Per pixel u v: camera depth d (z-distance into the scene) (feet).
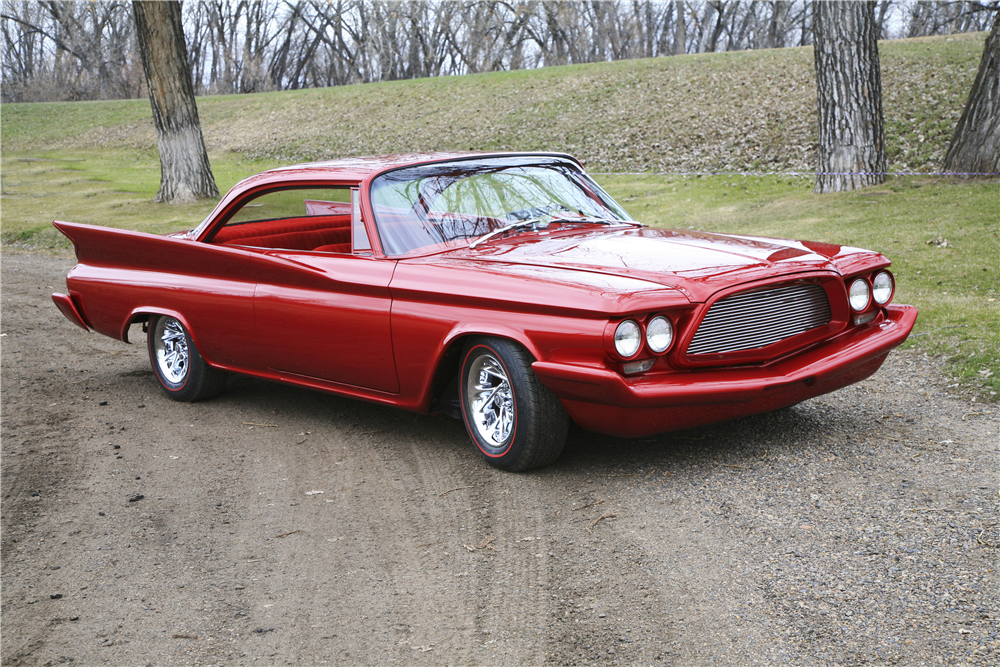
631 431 11.73
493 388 12.95
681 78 82.69
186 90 58.39
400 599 9.34
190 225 48.85
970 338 17.71
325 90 117.29
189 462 14.26
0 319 27.68
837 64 39.91
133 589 9.94
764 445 13.21
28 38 209.67
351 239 14.40
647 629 8.34
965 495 10.76
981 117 37.60
